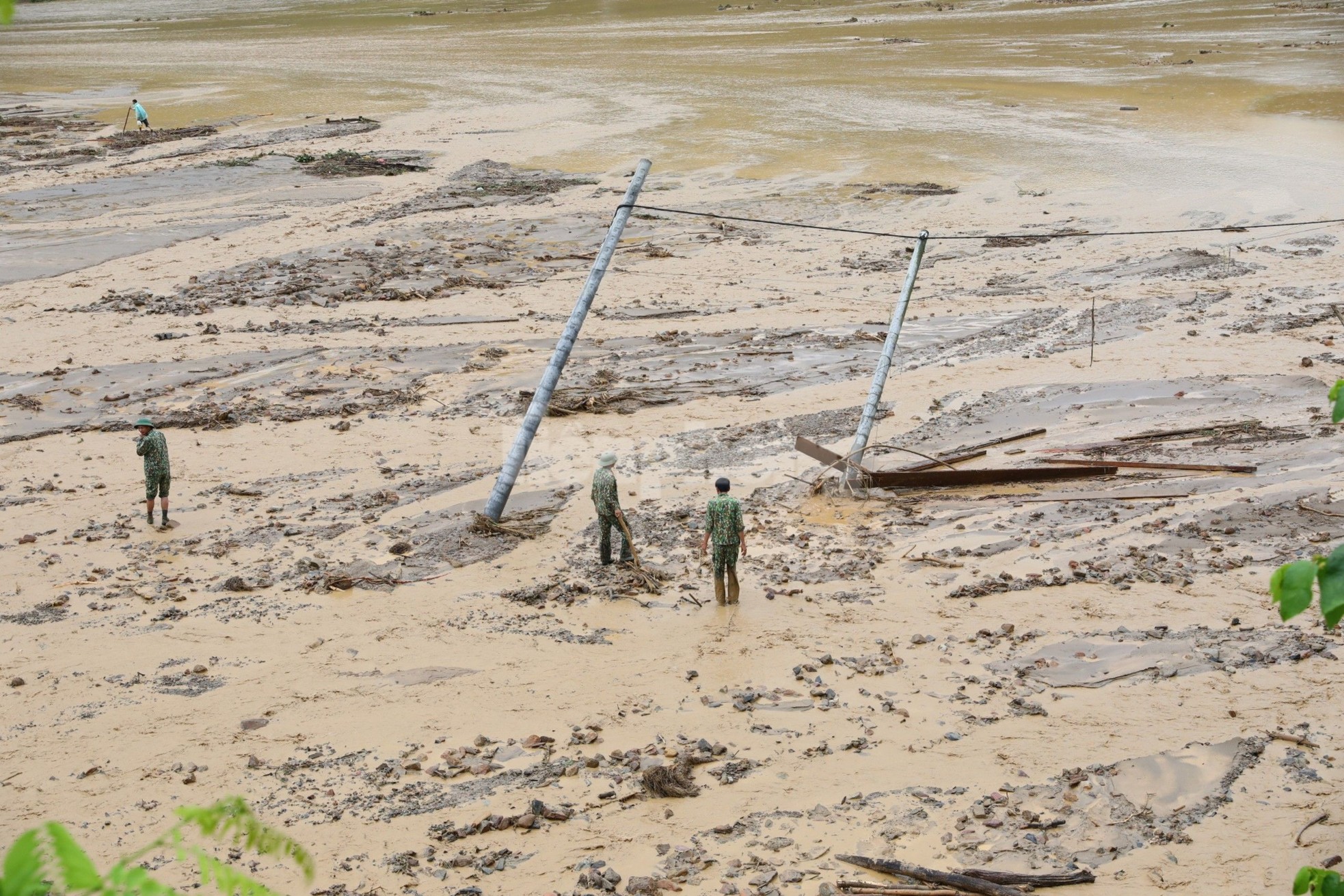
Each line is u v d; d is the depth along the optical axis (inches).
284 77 3191.4
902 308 808.3
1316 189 1552.7
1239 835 394.3
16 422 884.0
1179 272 1258.6
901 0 4608.8
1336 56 2625.5
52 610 591.5
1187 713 467.8
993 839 397.7
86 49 4242.1
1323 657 503.2
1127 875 377.4
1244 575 584.7
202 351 1058.1
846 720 477.1
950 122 2159.2
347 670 530.9
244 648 552.1
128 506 727.7
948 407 882.1
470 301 1222.3
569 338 714.8
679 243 1460.4
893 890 371.9
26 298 1246.3
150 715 494.9
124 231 1542.8
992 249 1398.9
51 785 444.8
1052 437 807.1
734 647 540.4
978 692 493.4
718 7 4680.1
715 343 1064.2
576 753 459.2
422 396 935.7
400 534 679.1
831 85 2652.6
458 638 558.6
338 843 406.9
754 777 439.8
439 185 1812.3
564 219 1583.4
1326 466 716.7
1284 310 1102.4
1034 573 602.2
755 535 670.5
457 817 420.2
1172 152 1818.4
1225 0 3944.4
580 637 556.7
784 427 847.7
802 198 1673.2
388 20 4820.4
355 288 1258.0
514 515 701.9
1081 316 1118.4
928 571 612.4
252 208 1672.0
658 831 409.4
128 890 77.8
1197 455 750.5
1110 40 3184.1
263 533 684.7
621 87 2768.2
